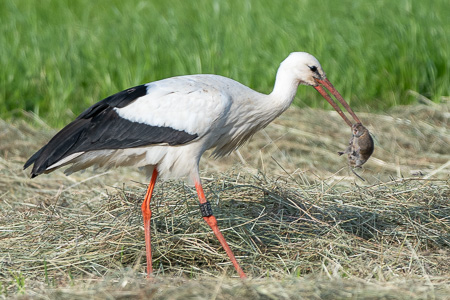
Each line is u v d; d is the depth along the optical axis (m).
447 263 8.59
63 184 12.48
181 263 9.04
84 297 7.18
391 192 10.69
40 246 9.19
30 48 19.03
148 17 22.75
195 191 10.27
